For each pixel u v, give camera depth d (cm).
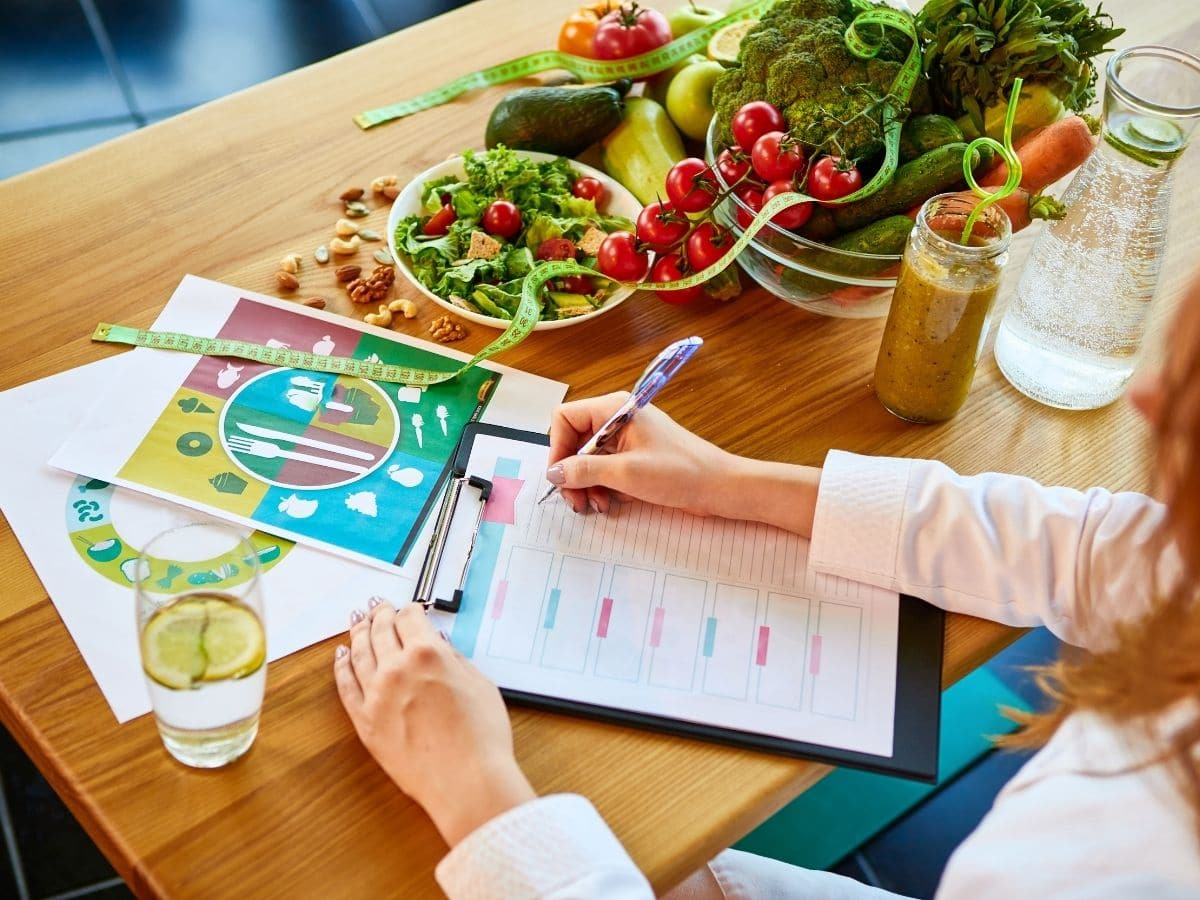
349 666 88
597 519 100
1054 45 109
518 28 150
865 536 97
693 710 88
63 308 114
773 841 159
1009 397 116
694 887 105
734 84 120
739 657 92
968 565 96
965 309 101
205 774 83
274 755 84
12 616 90
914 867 158
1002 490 98
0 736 166
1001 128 114
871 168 114
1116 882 66
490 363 114
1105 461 110
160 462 102
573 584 95
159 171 128
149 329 113
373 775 84
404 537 98
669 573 97
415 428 107
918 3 153
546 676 89
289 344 113
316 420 107
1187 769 66
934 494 98
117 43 257
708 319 121
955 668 94
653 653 91
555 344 117
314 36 264
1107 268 104
